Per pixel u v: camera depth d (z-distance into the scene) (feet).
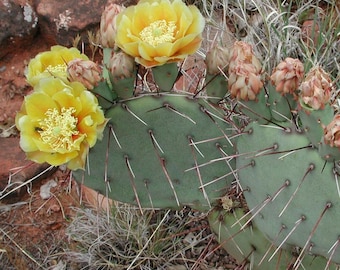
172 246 2.88
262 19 3.41
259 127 1.98
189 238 2.92
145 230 2.85
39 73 2.02
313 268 2.38
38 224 3.04
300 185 1.94
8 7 3.36
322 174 1.88
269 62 3.19
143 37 1.87
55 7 3.37
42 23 3.40
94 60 3.42
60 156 1.85
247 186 2.16
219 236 2.50
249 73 1.90
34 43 3.48
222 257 2.91
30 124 1.87
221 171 2.34
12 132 3.27
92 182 2.28
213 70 2.08
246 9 3.53
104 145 2.16
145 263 2.88
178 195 2.39
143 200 2.39
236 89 1.92
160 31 1.86
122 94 2.05
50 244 3.00
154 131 2.16
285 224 2.08
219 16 3.60
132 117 2.10
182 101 2.11
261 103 1.94
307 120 1.81
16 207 3.07
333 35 3.35
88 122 1.80
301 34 3.34
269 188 2.03
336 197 1.90
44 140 1.85
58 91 1.85
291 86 1.86
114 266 2.83
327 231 1.99
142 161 2.25
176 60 1.90
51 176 3.15
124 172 2.27
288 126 1.94
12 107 3.36
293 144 1.90
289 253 2.37
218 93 2.15
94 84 1.94
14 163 3.08
